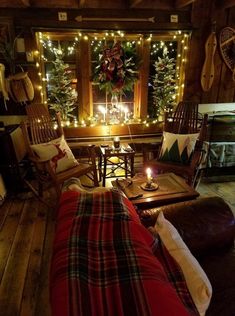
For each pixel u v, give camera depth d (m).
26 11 3.01
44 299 1.67
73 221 1.11
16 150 3.01
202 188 3.20
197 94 3.73
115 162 3.57
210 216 1.46
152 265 0.90
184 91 3.68
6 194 2.99
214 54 3.56
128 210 1.28
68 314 0.69
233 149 3.38
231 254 1.42
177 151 2.88
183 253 1.15
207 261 1.36
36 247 2.16
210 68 3.58
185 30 3.39
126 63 3.16
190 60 3.55
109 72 3.10
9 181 3.09
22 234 2.33
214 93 3.77
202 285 1.01
